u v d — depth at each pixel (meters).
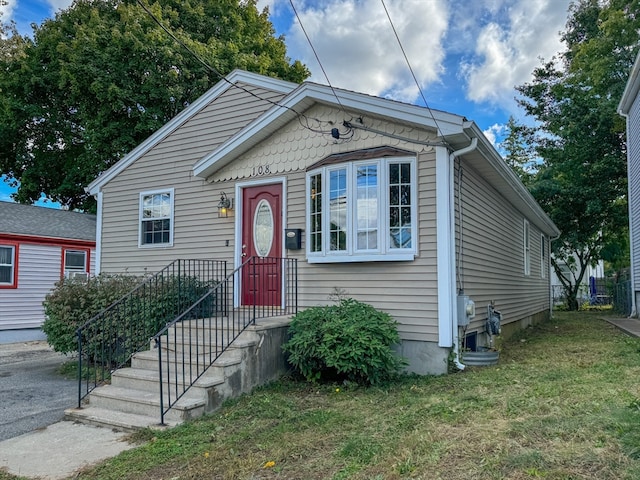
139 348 6.67
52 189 21.72
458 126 5.91
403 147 6.45
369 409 4.59
